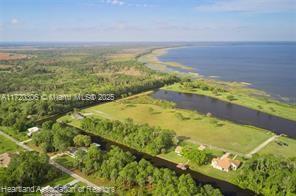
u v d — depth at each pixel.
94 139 147.62
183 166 114.75
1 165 114.38
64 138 133.88
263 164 103.94
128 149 134.88
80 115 184.88
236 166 112.25
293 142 140.75
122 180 101.06
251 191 99.88
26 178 101.81
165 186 93.25
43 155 112.56
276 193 94.88
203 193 89.50
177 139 139.12
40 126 165.12
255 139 143.88
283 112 191.00
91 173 110.50
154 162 121.31
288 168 103.25
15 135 150.00
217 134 150.50
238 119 179.25
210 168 114.44
